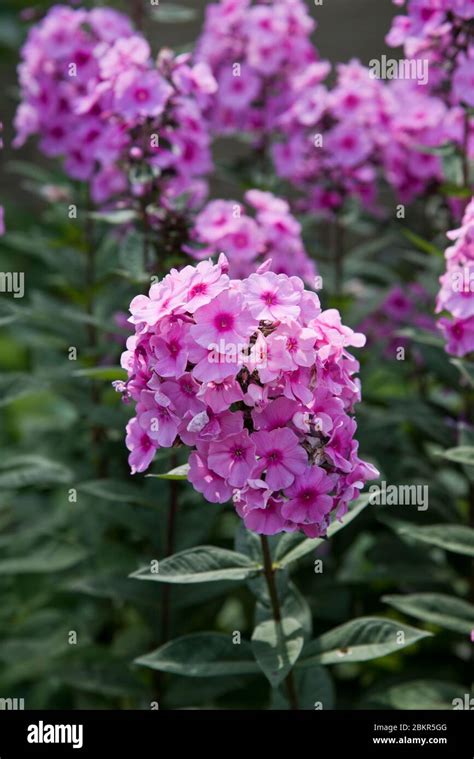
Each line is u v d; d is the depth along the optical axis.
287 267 3.48
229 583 3.27
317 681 2.97
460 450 2.79
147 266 3.34
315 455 2.12
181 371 2.08
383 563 3.64
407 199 4.38
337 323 2.23
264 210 3.60
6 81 6.45
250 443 2.09
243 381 2.11
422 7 3.37
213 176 4.91
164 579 2.36
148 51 3.35
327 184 4.21
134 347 2.18
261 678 3.52
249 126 4.56
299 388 2.10
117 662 3.48
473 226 2.78
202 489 2.15
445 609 2.94
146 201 3.42
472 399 3.60
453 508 3.72
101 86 3.42
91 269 4.16
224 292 2.08
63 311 3.88
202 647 2.56
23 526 4.42
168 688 3.39
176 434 2.14
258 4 4.96
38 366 4.51
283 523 2.14
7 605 4.29
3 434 5.54
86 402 3.66
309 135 4.25
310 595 3.64
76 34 3.98
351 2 6.06
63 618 4.00
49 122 4.08
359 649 2.44
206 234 3.37
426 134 4.08
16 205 6.19
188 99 3.45
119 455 3.92
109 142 3.43
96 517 4.06
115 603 4.08
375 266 4.55
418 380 4.32
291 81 4.47
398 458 3.79
